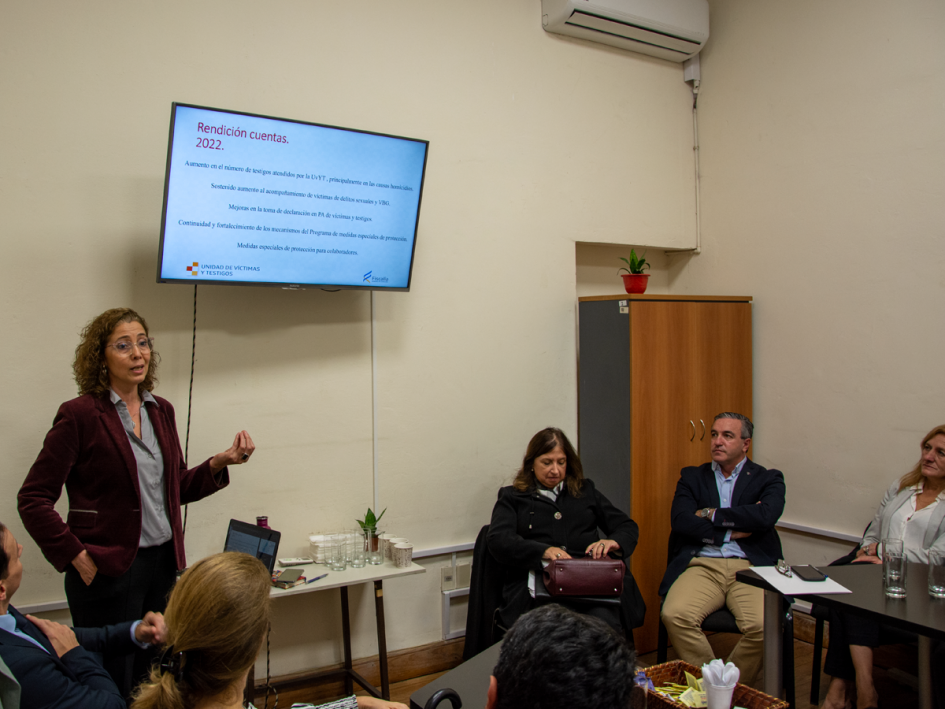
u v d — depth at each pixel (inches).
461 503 132.4
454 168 132.4
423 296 129.0
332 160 110.9
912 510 109.6
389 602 124.9
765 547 119.0
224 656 42.2
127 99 105.1
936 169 120.9
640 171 155.7
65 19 101.1
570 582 102.3
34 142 99.1
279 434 115.4
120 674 83.3
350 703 62.0
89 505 82.8
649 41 151.5
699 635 110.2
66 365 100.7
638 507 135.3
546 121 143.3
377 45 125.0
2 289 97.0
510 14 139.3
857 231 132.6
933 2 121.0
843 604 79.6
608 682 34.7
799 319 142.8
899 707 111.0
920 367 123.1
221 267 104.3
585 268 158.1
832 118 136.4
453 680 63.9
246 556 46.4
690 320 141.9
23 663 54.2
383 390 124.7
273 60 116.0
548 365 143.1
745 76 152.6
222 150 102.0
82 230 102.0
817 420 139.6
